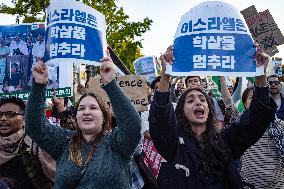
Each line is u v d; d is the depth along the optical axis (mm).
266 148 4254
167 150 3131
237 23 3189
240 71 3133
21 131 3916
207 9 3199
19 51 4680
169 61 3158
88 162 2934
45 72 3117
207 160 3080
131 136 2910
